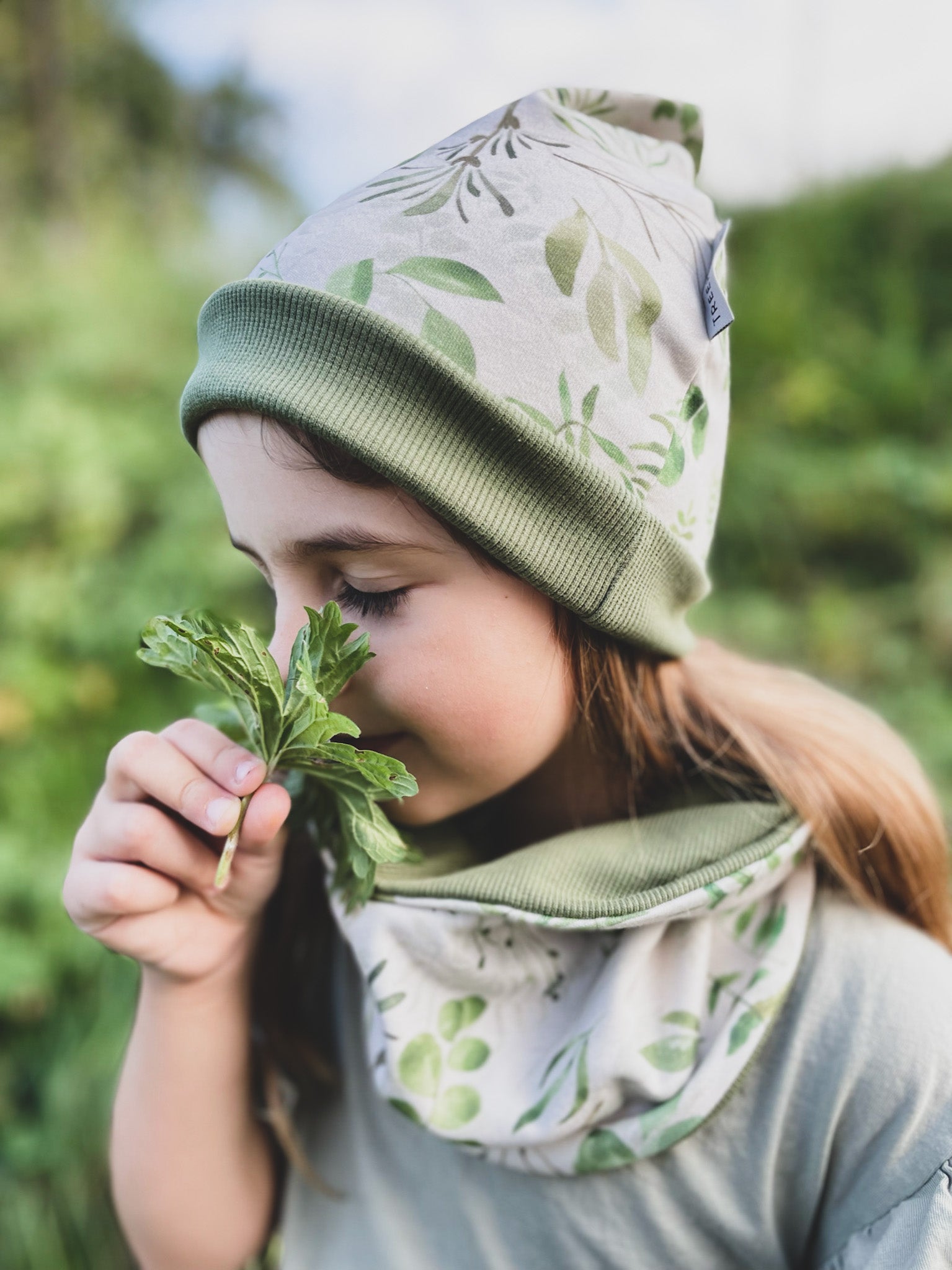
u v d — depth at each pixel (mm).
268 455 387
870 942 433
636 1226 435
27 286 2061
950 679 1206
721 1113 424
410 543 388
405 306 385
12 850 1052
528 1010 441
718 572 1397
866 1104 411
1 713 1209
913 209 1838
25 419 1492
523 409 391
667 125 482
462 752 410
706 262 435
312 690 372
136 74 3750
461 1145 433
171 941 469
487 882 423
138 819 444
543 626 411
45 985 950
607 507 399
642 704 451
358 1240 483
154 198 3648
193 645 382
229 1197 507
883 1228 403
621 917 410
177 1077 490
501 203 400
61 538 1376
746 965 429
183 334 1954
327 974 538
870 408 1520
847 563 1392
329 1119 517
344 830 418
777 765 447
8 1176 842
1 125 3277
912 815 463
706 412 434
